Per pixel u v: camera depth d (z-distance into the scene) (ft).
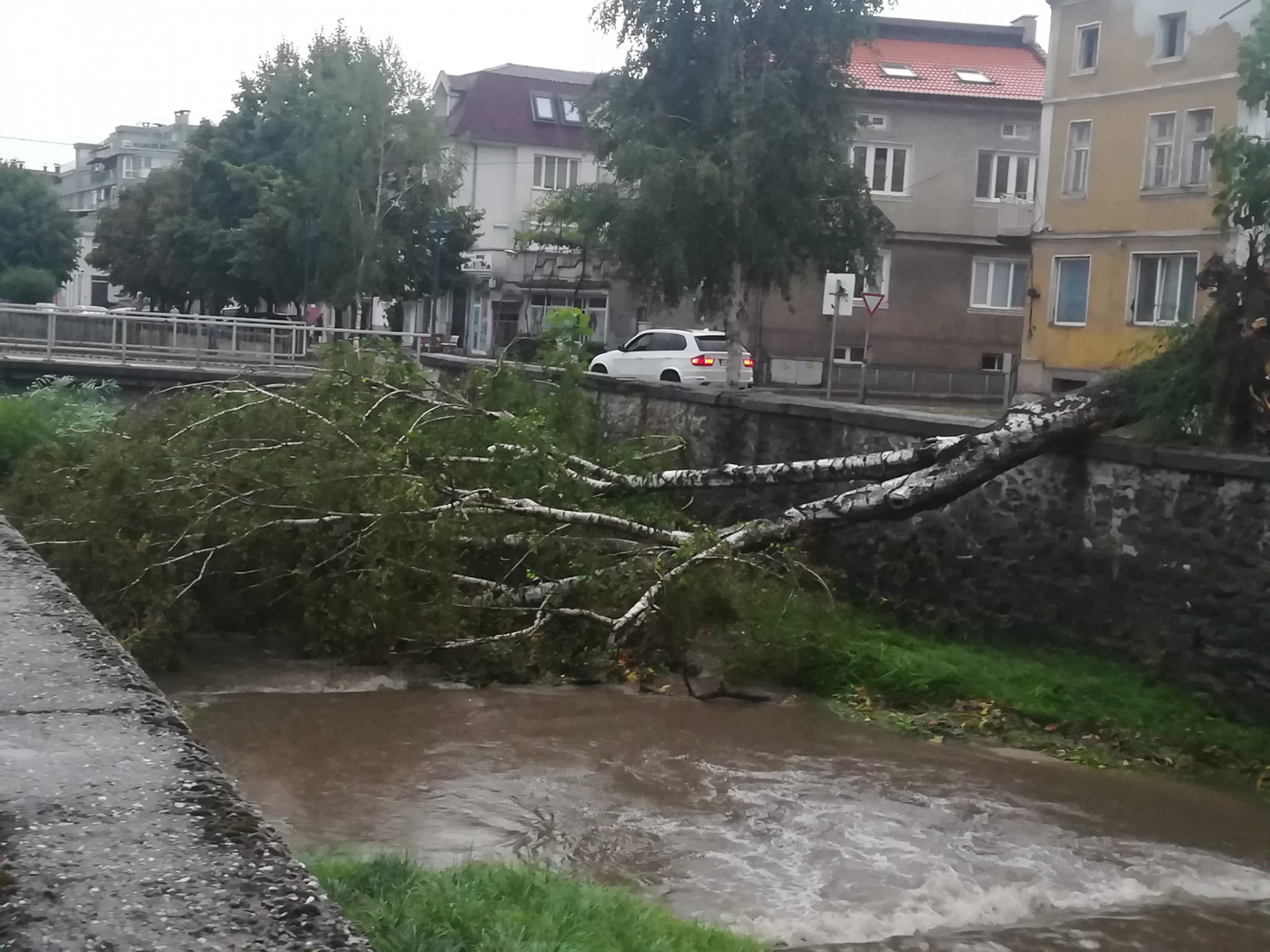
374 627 33.78
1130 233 90.38
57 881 6.91
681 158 77.30
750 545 39.55
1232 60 83.15
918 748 30.63
